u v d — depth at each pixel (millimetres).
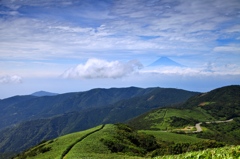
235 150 16766
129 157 50844
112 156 50125
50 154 55125
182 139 107125
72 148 58000
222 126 178625
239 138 147375
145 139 89812
